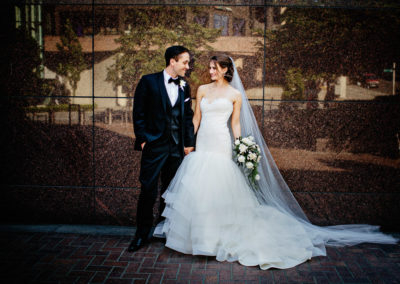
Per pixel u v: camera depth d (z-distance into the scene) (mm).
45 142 3967
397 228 3867
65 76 3902
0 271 2840
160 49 3828
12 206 4027
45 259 3064
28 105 3945
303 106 3830
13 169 4004
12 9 3854
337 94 3809
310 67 3793
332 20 3738
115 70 3865
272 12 3752
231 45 3803
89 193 3973
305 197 3895
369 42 3744
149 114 3268
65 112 3934
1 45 3898
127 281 2703
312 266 2977
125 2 3791
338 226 3830
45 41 3875
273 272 2871
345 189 3875
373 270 2910
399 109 3783
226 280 2738
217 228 3117
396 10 3699
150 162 3248
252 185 3555
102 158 3945
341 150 3854
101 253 3199
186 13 3779
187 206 3148
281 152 3877
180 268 2924
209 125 3418
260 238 3123
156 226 3660
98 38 3848
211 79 3756
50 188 3996
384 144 3824
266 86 3826
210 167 3246
